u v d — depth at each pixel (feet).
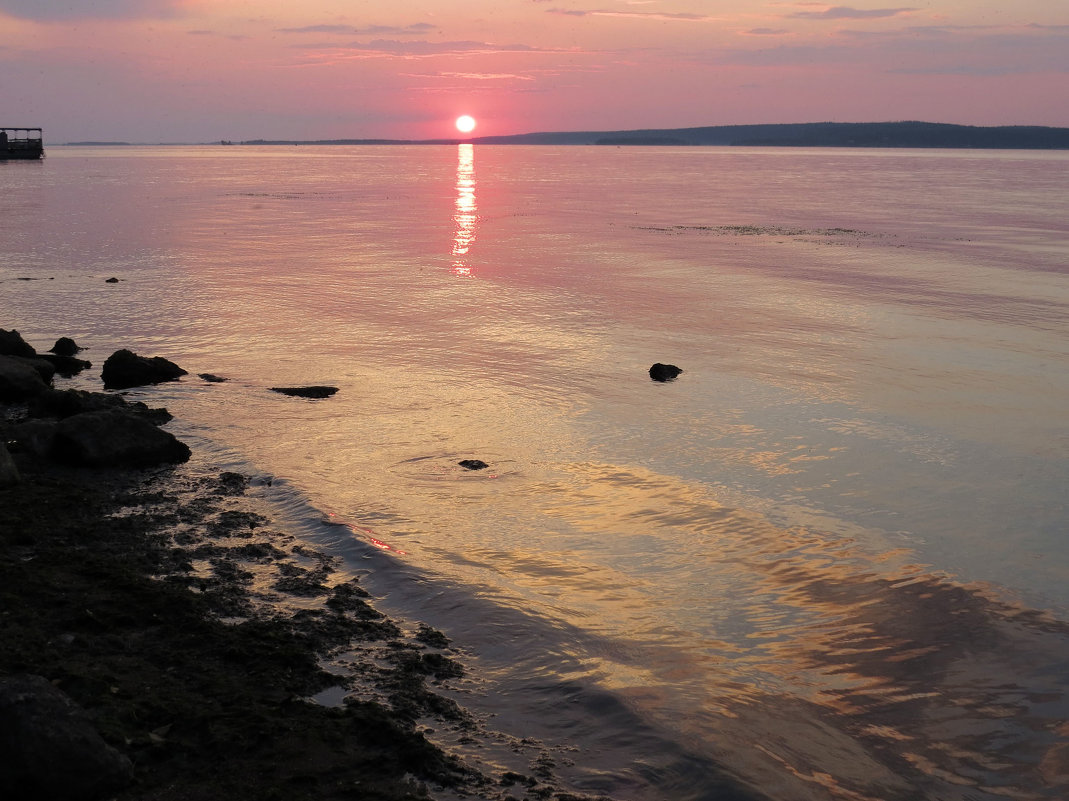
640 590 32.12
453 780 21.29
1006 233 153.17
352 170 493.36
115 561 32.50
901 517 39.29
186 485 41.16
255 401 54.95
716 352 67.67
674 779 21.80
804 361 65.16
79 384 58.49
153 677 24.80
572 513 38.93
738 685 26.14
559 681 25.88
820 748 23.39
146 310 83.76
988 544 36.73
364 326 77.10
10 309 83.35
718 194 273.54
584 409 53.83
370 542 35.14
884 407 54.70
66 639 26.43
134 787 20.17
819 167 537.24
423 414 52.65
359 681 25.54
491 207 220.64
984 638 29.35
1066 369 63.31
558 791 21.17
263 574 32.32
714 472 44.16
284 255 124.47
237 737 21.91
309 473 42.98
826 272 107.45
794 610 30.99
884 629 29.78
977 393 57.67
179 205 217.15
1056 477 44.04
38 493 38.99
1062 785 22.44
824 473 44.24
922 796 21.84
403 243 140.15
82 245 131.95
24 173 382.83
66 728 19.99
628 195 269.85
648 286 97.76
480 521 37.81
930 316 81.15
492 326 77.05
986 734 24.38
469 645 27.94
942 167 536.83
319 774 20.94
